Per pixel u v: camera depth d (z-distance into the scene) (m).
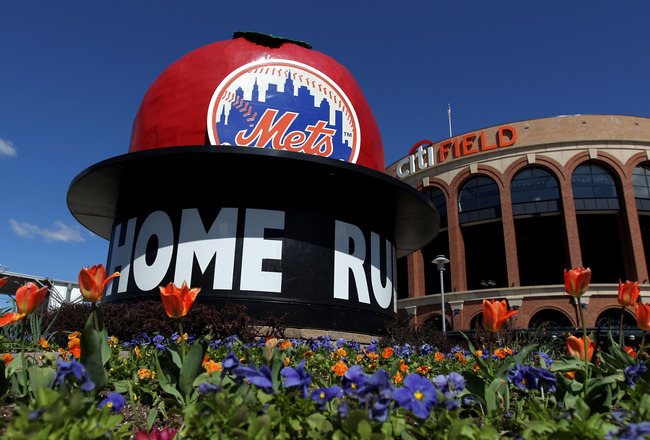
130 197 11.87
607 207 35.22
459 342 14.70
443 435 2.28
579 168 36.69
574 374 3.83
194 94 11.30
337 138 11.39
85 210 13.51
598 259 41.12
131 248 11.23
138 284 10.73
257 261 10.39
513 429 3.04
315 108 11.32
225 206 10.66
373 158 12.40
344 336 10.76
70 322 8.26
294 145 10.86
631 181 35.44
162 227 10.87
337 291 11.07
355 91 12.96
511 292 33.53
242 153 9.76
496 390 3.36
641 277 32.31
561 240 41.38
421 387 2.20
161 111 11.57
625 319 31.41
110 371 4.37
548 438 2.34
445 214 40.19
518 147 37.09
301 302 10.46
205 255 10.40
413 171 42.59
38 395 2.19
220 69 11.48
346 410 2.23
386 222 13.12
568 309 31.98
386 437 2.13
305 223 10.95
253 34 12.12
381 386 2.14
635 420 2.71
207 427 2.25
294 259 10.64
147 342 6.56
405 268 44.91
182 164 10.38
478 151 38.88
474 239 42.62
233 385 2.85
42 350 6.54
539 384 3.05
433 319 37.44
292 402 2.51
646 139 36.25
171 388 3.37
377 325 11.88
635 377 3.18
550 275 43.28
